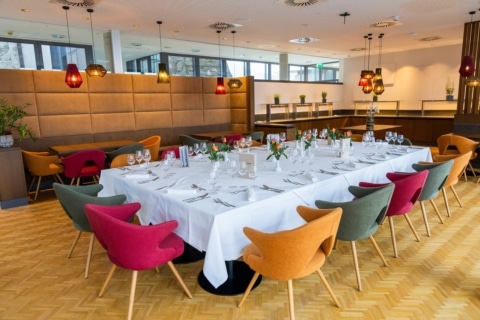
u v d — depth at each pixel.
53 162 5.14
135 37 7.87
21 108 5.30
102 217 1.98
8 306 2.44
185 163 3.52
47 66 8.34
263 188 2.62
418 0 5.04
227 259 2.15
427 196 3.33
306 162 3.61
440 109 9.94
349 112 12.09
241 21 6.23
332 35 7.72
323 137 5.54
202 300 2.46
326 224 1.91
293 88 10.21
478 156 6.00
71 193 2.55
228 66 12.01
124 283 2.72
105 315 2.31
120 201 2.74
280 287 2.61
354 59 11.64
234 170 3.21
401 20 6.34
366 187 2.77
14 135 5.59
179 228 2.37
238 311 2.33
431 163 3.73
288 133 7.43
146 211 2.72
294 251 1.87
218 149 3.40
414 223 3.86
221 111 8.45
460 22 6.57
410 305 2.35
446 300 2.39
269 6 5.24
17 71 5.55
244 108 8.24
